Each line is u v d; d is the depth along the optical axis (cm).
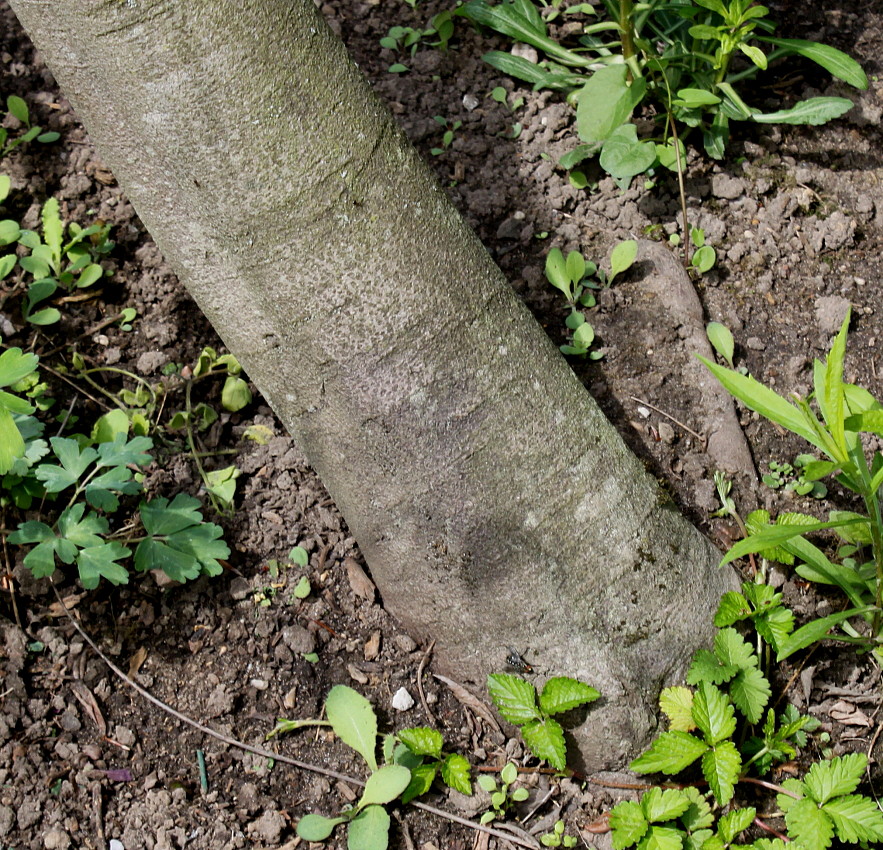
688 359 85
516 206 90
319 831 73
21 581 78
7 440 70
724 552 80
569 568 73
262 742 75
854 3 98
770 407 72
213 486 80
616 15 90
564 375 74
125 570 74
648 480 76
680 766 72
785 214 90
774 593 77
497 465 72
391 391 70
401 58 95
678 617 75
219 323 71
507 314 72
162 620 78
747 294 88
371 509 73
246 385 82
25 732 75
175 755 75
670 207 90
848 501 82
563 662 74
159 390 83
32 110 90
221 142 66
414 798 74
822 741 77
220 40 65
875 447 83
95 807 74
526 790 74
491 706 76
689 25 93
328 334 69
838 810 72
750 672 75
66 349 84
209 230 68
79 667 76
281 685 77
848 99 94
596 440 74
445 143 92
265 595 78
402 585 75
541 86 92
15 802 73
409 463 72
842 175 92
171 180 67
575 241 89
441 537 73
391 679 77
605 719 74
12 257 83
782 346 87
